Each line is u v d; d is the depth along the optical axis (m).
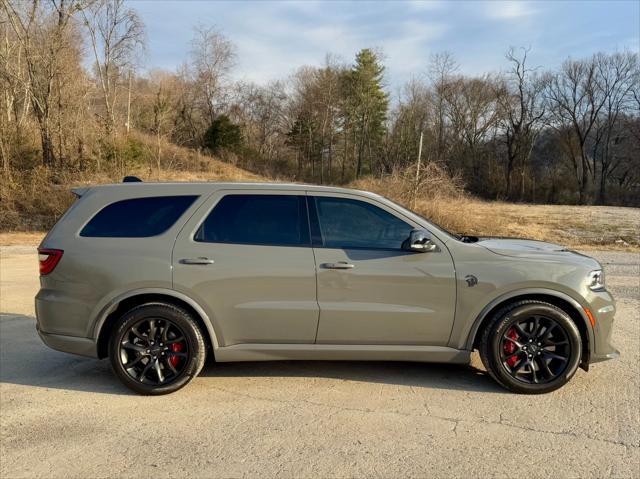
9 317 6.81
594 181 53.81
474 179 55.22
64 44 24.80
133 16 29.91
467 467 3.16
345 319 4.25
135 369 4.30
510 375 4.24
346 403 4.10
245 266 4.24
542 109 54.62
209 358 5.20
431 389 4.38
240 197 4.45
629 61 51.69
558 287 4.23
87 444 3.46
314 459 3.25
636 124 51.84
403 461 3.23
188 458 3.28
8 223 18.25
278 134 66.38
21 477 3.07
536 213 26.52
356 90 61.34
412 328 4.28
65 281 4.29
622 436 3.55
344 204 4.43
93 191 4.55
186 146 52.41
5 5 23.30
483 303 4.23
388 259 4.25
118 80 32.84
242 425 3.73
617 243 16.36
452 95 57.47
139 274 4.22
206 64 56.28
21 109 25.78
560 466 3.17
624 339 5.86
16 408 4.04
